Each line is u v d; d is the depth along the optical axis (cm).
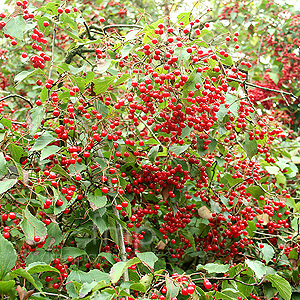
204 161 279
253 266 233
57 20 303
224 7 638
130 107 242
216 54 258
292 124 562
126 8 595
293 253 293
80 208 278
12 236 255
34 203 226
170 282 190
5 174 206
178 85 233
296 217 317
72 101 260
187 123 255
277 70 619
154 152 254
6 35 271
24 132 297
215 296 214
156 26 253
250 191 301
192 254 338
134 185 278
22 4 263
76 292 201
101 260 288
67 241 298
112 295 177
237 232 289
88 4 611
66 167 240
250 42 681
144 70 262
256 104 591
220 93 245
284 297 246
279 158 386
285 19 609
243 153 343
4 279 171
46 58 249
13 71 548
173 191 273
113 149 250
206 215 296
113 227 250
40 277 242
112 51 286
